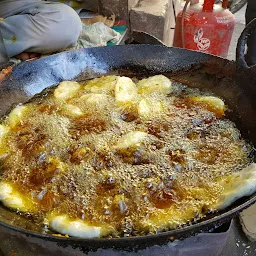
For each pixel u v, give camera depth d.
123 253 0.45
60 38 1.07
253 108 0.64
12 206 0.48
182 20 1.17
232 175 0.52
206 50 1.18
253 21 0.63
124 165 0.55
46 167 0.55
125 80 0.72
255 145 0.60
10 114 0.66
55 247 0.45
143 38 0.82
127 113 0.67
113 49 0.78
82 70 0.78
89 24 1.22
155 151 0.58
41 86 0.74
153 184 0.52
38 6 1.06
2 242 0.50
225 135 0.62
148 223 0.46
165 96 0.71
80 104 0.69
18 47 1.04
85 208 0.49
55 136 0.62
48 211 0.48
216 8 1.17
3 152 0.59
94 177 0.53
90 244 0.37
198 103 0.69
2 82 0.68
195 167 0.55
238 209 0.41
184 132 0.62
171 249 0.46
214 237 0.45
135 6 1.31
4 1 1.08
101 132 0.62
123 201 0.49
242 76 0.67
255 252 0.60
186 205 0.48
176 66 0.77
